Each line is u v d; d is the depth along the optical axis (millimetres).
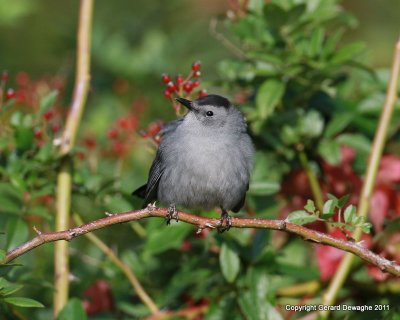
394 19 18578
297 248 11445
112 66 15031
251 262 9828
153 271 11023
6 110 11062
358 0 18609
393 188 10930
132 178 13031
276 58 10617
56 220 10227
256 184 10758
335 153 10766
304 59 10695
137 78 15062
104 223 7730
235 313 9969
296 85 11250
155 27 16594
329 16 11195
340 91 11750
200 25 16000
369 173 9992
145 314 10477
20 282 9648
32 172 10523
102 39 15172
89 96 15070
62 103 14914
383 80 11773
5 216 12016
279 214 11328
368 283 10516
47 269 11602
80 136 14539
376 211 10523
